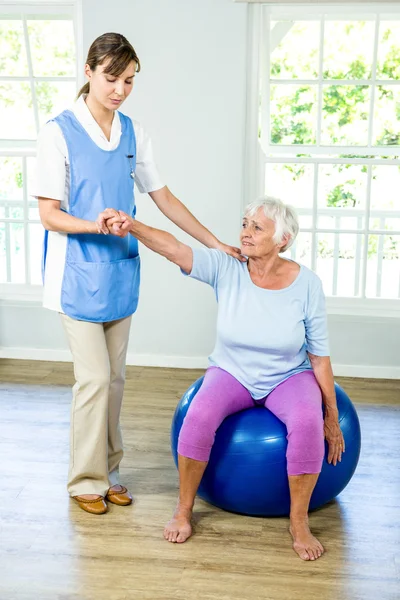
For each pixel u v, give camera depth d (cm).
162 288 413
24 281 479
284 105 405
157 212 404
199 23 386
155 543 241
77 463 260
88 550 236
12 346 431
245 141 401
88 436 257
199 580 221
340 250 469
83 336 250
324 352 255
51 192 240
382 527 254
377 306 409
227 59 388
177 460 261
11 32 404
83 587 217
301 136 409
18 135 429
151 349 422
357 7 382
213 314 413
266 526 253
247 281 255
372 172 416
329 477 251
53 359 428
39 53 407
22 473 287
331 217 452
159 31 388
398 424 343
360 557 235
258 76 393
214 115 394
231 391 253
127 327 264
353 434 258
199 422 242
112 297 251
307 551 234
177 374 409
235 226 404
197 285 411
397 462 303
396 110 399
